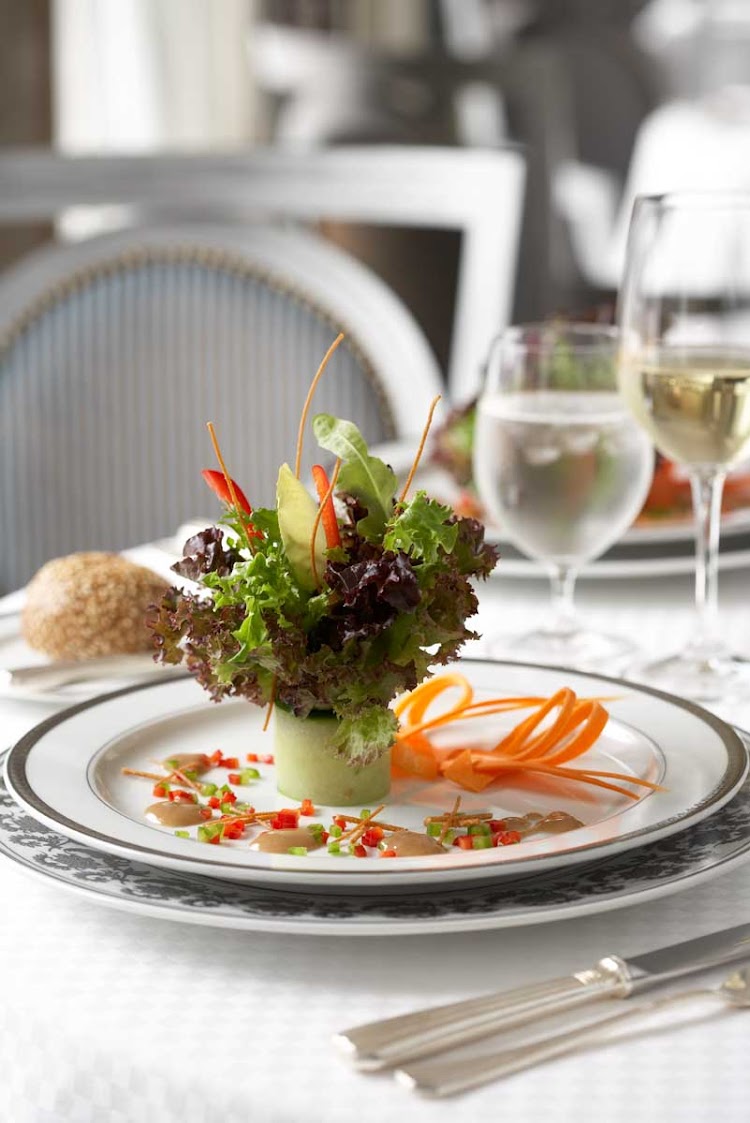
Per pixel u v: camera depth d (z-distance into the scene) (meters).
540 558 1.60
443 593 1.27
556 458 1.55
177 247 2.46
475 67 4.86
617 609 1.67
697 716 1.35
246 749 1.36
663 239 1.50
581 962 1.18
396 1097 1.09
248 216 2.72
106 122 4.69
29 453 2.43
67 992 1.16
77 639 1.54
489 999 1.12
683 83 4.91
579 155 4.98
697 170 4.95
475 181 2.75
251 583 1.26
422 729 1.34
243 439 2.48
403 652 1.27
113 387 2.45
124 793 1.30
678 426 1.51
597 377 1.56
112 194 2.69
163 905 1.17
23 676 1.47
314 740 1.28
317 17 4.79
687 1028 1.12
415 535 1.27
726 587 1.73
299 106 4.84
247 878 1.17
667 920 1.21
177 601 1.29
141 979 1.17
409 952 1.19
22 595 1.74
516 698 1.37
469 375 2.83
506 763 1.30
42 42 4.50
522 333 1.58
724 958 1.14
